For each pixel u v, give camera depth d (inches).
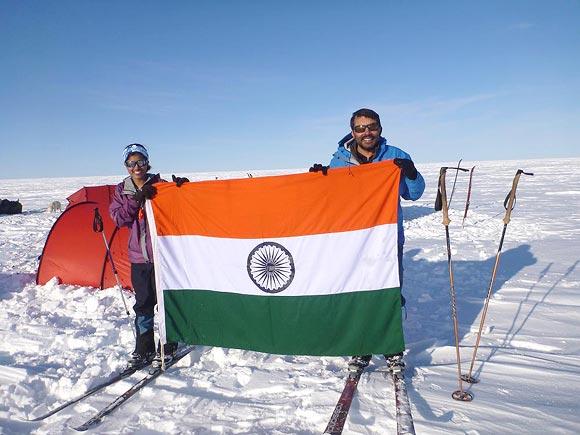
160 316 136.1
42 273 243.9
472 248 319.3
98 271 233.3
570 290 203.2
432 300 201.8
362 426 96.8
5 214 748.0
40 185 2456.9
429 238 373.7
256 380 122.7
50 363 143.1
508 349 140.1
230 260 134.8
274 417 104.0
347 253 122.6
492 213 514.0
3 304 209.6
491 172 1553.9
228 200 134.1
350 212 122.3
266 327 131.1
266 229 130.3
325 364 133.1
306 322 127.0
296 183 127.2
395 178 118.2
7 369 136.6
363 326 121.0
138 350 135.9
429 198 791.1
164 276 139.0
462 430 94.2
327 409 105.0
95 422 104.3
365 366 126.0
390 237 118.5
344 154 133.6
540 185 909.8
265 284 131.1
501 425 95.9
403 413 96.3
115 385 123.0
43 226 570.3
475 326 163.3
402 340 117.4
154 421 104.7
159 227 139.1
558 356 132.8
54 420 108.1
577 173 1248.8
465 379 118.0
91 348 154.6
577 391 110.3
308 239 126.5
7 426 106.0
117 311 197.3
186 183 136.6
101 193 244.7
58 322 185.2
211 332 137.6
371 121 122.3
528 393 110.0
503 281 225.9
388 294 118.9
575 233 360.8
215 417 105.6
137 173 139.4
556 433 92.6
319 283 125.5
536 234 365.4
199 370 132.4
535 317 169.3
